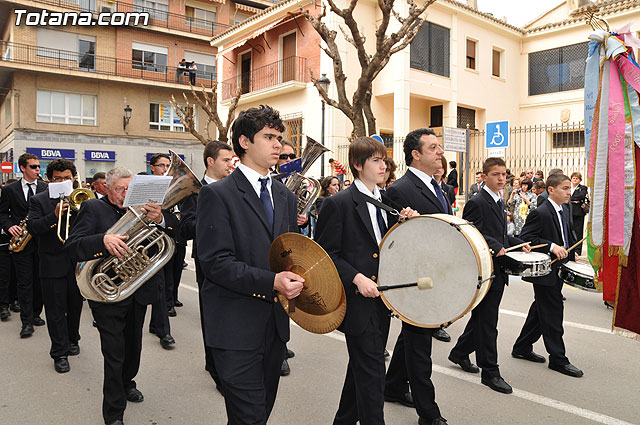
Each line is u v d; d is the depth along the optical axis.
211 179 4.66
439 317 2.87
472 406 3.92
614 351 5.27
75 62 26.75
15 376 4.64
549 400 4.04
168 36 29.27
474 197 4.45
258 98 19.03
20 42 25.36
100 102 27.03
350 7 8.20
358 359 2.92
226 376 2.38
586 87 3.22
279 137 2.58
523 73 20.48
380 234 3.28
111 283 3.46
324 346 5.52
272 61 18.88
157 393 4.25
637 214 3.06
